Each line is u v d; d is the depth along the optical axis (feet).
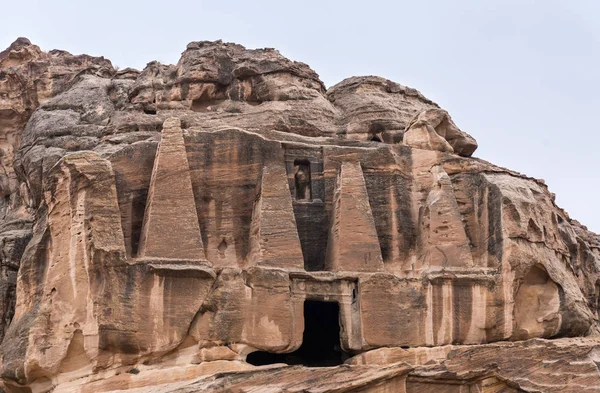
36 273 76.69
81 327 72.49
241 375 68.59
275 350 75.56
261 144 81.41
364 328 77.71
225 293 75.00
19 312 77.20
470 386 75.92
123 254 73.56
